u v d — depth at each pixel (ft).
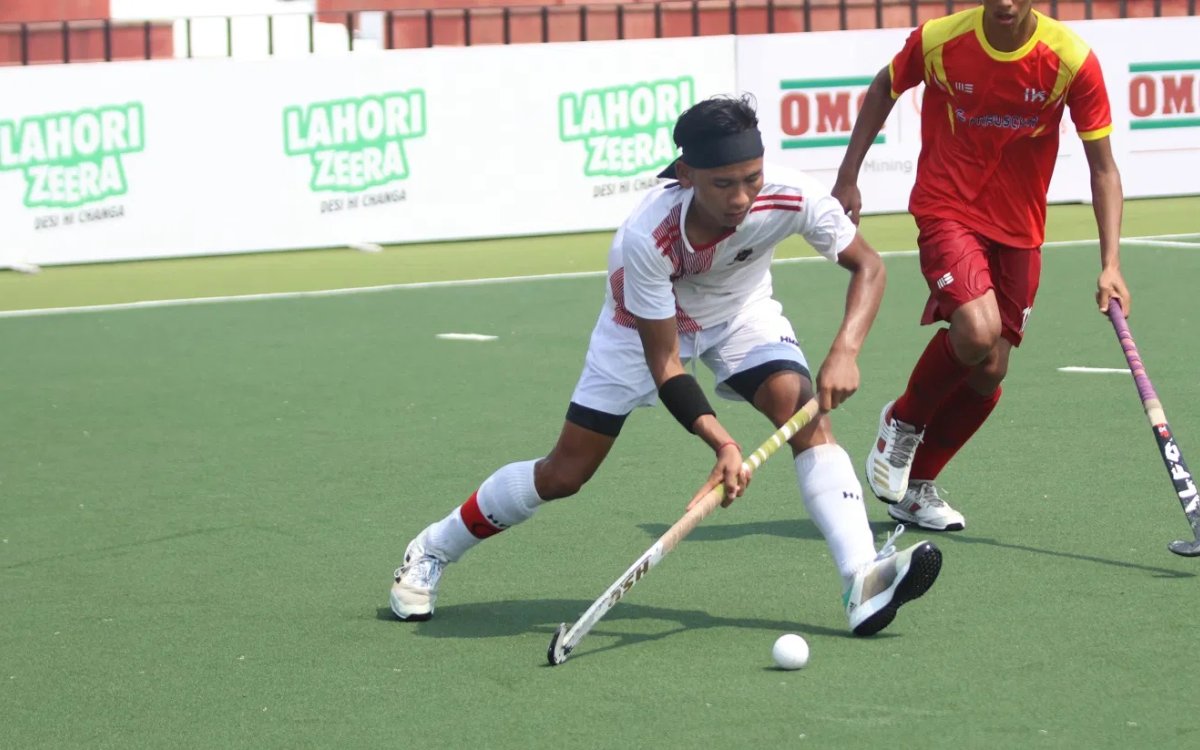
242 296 145.07
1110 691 49.65
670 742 46.75
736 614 59.31
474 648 56.29
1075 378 100.89
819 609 59.41
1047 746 45.47
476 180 176.24
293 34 242.17
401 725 48.98
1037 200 70.54
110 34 209.36
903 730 47.06
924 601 59.88
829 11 240.53
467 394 103.09
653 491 78.18
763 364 57.31
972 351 67.10
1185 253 154.51
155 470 85.56
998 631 55.93
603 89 178.81
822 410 54.75
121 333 128.88
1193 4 204.95
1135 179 195.72
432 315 133.49
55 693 52.90
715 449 53.83
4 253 163.73
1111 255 67.62
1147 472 78.07
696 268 55.52
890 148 189.06
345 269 159.84
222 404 102.01
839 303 134.51
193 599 63.21
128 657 56.39
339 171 172.24
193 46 240.94
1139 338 114.11
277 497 79.41
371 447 89.45
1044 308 127.95
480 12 238.48
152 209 167.22
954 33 68.90
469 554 68.64
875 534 70.85
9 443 92.73
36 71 161.79
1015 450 83.51
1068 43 67.26
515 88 175.94
